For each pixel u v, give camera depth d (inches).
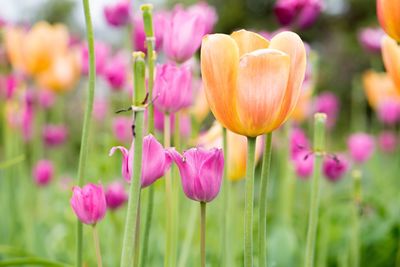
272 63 34.7
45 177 83.5
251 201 35.8
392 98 107.9
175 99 41.5
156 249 59.9
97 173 74.9
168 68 41.5
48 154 141.9
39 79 91.6
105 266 62.2
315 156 39.4
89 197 38.5
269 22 356.8
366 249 69.1
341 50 339.6
